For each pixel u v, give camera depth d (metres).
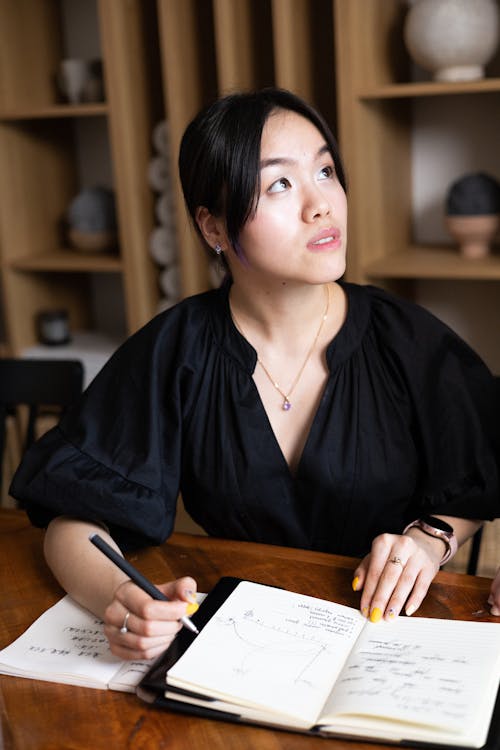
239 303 1.37
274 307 1.32
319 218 1.21
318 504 1.34
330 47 2.68
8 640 1.10
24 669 1.03
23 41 3.11
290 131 1.21
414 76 2.77
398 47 2.66
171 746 0.90
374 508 1.35
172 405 1.37
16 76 3.09
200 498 1.39
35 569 1.29
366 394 1.35
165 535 1.30
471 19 2.32
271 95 1.24
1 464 1.91
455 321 2.93
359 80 2.40
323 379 1.36
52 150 3.30
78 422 1.37
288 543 1.38
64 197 3.38
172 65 2.62
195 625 1.04
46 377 1.87
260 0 2.69
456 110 2.75
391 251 2.73
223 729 0.92
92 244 3.13
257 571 1.22
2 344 3.43
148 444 1.33
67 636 1.10
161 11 2.59
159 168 2.80
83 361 3.11
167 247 2.86
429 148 2.82
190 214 1.34
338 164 1.28
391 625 1.05
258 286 1.31
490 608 1.09
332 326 1.37
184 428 1.38
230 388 1.36
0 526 1.45
